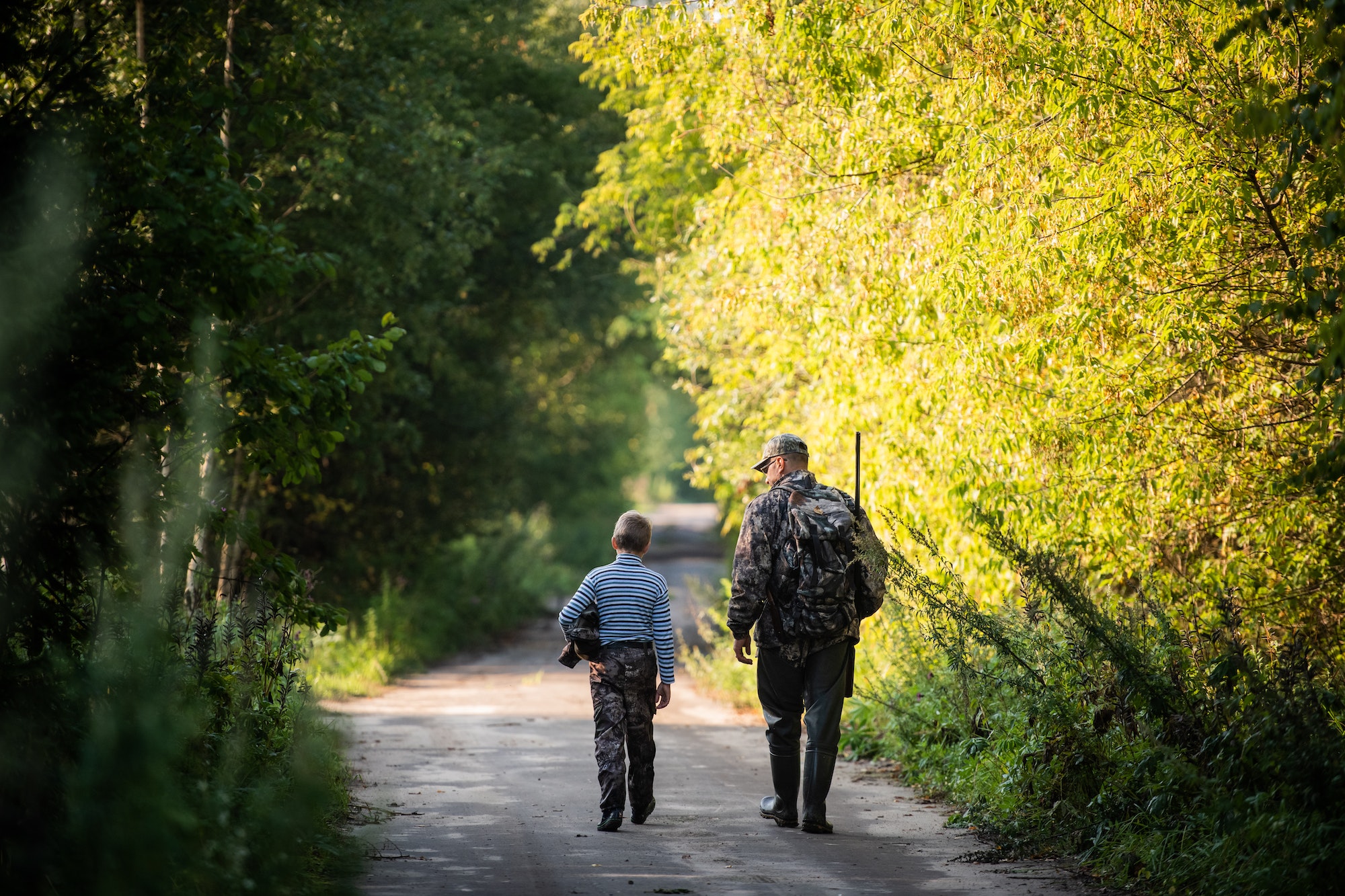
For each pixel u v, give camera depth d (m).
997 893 18.52
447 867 19.92
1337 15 17.27
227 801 17.23
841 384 36.12
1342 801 17.47
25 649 18.45
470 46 65.31
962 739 26.91
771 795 27.30
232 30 28.78
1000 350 28.67
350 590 78.19
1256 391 26.14
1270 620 25.78
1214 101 23.56
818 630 23.12
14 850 14.84
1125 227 24.61
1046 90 25.23
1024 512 29.45
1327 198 20.47
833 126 33.22
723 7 33.56
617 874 19.53
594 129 80.81
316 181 48.78
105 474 18.98
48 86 19.66
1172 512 27.39
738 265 39.59
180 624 22.25
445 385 79.50
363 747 34.12
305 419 21.67
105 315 18.75
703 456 56.41
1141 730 21.72
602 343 104.62
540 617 114.81
